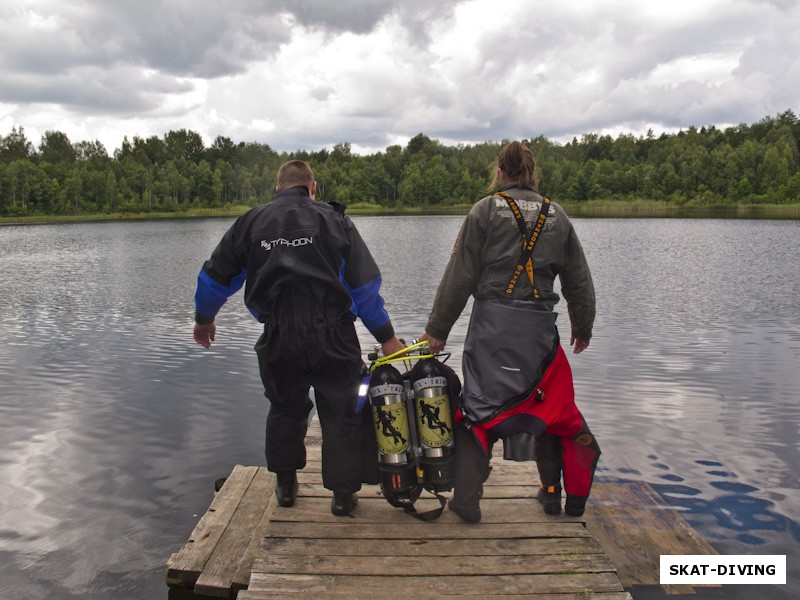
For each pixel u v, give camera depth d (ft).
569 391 10.41
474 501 10.69
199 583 10.02
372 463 10.87
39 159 537.65
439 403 10.37
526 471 13.34
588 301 10.75
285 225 10.21
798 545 11.99
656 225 174.91
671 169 469.57
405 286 51.60
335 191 536.42
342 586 9.13
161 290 51.21
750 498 13.99
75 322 36.40
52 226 240.53
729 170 444.96
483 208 10.28
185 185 499.10
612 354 27.71
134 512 13.65
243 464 16.19
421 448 10.53
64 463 16.22
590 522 12.57
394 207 530.68
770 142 535.19
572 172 511.40
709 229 150.20
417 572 9.46
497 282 10.19
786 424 18.85
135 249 106.52
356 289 10.50
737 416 19.60
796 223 181.57
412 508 10.85
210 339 11.66
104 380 23.89
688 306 40.55
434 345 10.77
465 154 634.02
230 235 10.69
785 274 57.72
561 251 10.31
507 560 9.78
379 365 10.60
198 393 22.26
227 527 11.57
